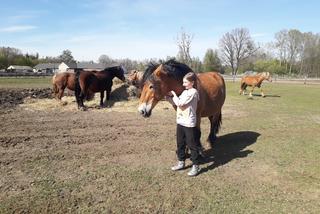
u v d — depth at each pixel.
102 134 8.81
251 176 5.71
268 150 7.40
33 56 115.44
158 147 7.55
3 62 88.81
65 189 5.04
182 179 5.51
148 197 4.77
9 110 12.70
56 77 14.10
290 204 4.62
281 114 13.12
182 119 5.61
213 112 7.05
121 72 15.01
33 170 5.89
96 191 4.97
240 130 9.72
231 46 76.88
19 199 4.67
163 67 5.57
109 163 6.34
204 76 6.98
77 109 13.20
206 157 6.83
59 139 8.21
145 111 5.59
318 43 78.75
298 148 7.61
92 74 13.35
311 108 15.13
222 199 4.75
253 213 4.34
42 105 13.88
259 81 19.98
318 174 5.85
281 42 86.00
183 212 4.34
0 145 7.52
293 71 84.50
